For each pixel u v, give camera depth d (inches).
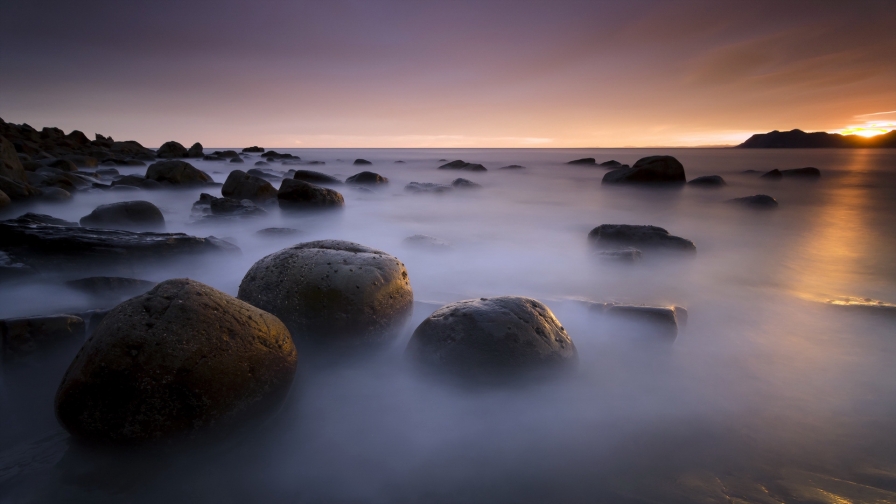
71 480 92.2
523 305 130.4
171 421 94.5
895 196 601.3
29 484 90.7
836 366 143.3
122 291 184.5
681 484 93.6
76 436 96.2
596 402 122.1
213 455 100.4
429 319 133.0
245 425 103.5
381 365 135.4
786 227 395.9
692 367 141.7
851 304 194.2
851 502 88.7
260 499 89.5
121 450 95.2
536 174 989.8
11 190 368.8
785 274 250.1
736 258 285.4
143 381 93.3
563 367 124.8
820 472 97.2
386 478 95.3
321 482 94.0
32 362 126.7
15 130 1216.2
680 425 113.0
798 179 829.8
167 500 88.5
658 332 152.9
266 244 274.2
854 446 105.5
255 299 137.0
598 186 728.3
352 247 154.5
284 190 395.9
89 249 209.6
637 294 213.3
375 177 650.8
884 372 139.6
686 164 1390.3
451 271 243.6
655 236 280.7
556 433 109.7
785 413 118.4
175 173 570.9
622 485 93.4
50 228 222.8
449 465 99.2
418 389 123.6
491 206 515.2
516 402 118.5
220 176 816.9
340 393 122.8
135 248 213.9
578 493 91.4
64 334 132.6
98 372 93.5
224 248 235.9
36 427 106.4
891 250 308.2
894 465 99.1
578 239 338.6
